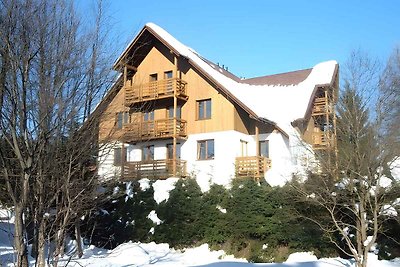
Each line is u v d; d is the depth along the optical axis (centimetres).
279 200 1881
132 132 1814
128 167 2508
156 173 2572
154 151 2814
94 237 2262
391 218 1644
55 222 761
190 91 2778
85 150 794
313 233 1802
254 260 1833
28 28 682
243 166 2434
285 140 2617
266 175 2150
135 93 2750
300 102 2786
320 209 1772
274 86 3225
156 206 2214
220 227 1991
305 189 1686
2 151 696
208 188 2144
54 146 723
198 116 2739
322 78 2964
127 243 2183
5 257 1372
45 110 696
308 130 2633
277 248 1858
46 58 704
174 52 2716
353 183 1560
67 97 734
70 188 797
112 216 2281
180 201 2134
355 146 1557
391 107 1602
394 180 1633
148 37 2848
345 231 1677
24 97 680
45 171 718
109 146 1045
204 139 2672
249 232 1905
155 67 2898
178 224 2103
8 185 690
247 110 2500
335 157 1599
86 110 795
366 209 1611
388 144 1509
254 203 1931
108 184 1574
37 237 729
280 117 2717
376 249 1727
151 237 2159
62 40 730
